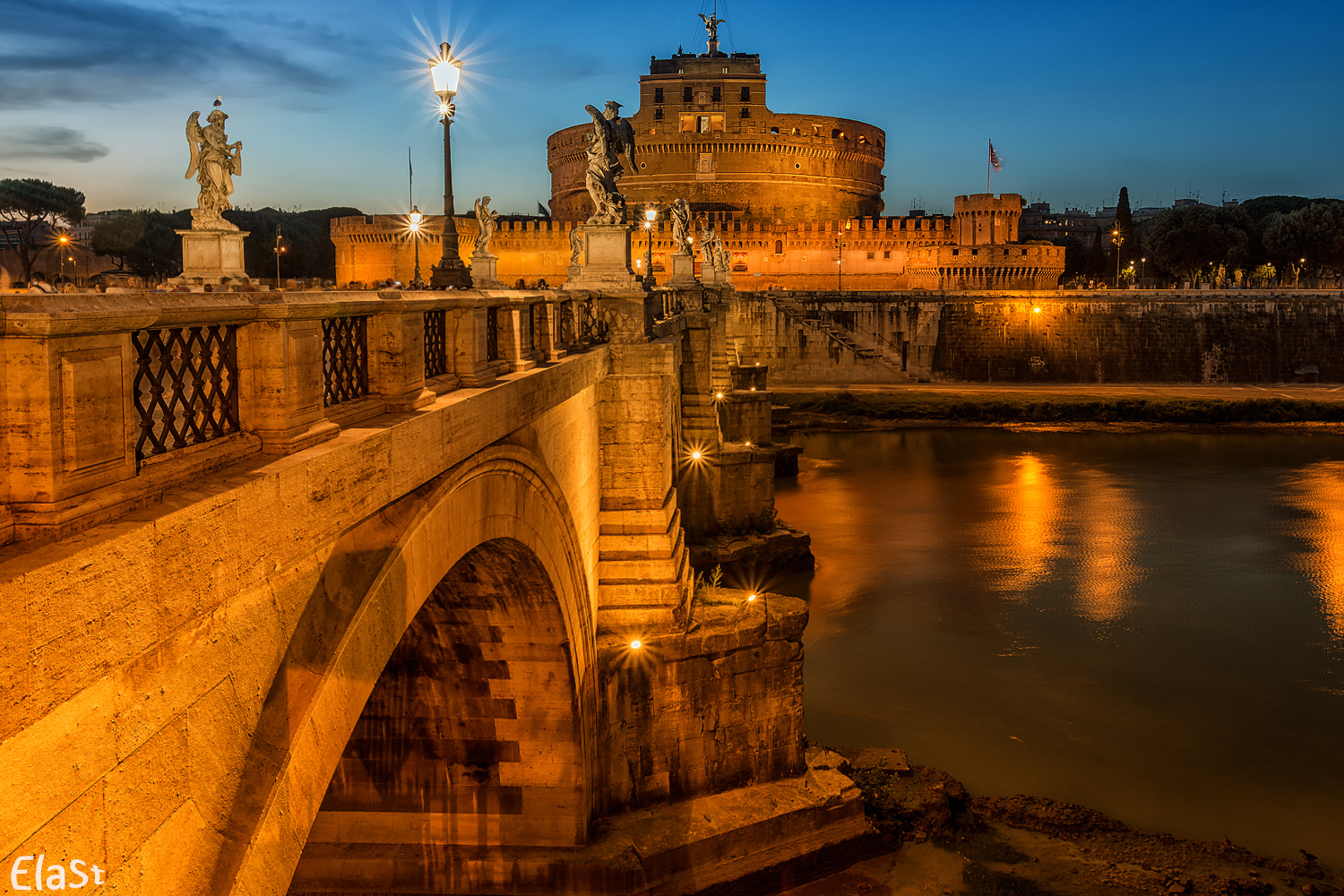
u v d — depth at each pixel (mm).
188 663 5371
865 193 154250
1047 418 83125
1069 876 19062
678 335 32438
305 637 6723
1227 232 124812
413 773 15789
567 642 15039
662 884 16781
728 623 18797
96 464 4914
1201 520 49844
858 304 101875
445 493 9445
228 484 5789
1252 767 23969
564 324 16844
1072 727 26031
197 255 12836
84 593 4504
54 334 4508
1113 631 33375
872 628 33406
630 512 18938
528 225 123188
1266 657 31062
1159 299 99938
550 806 15852
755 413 46875
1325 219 118062
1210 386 97688
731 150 140250
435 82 18219
